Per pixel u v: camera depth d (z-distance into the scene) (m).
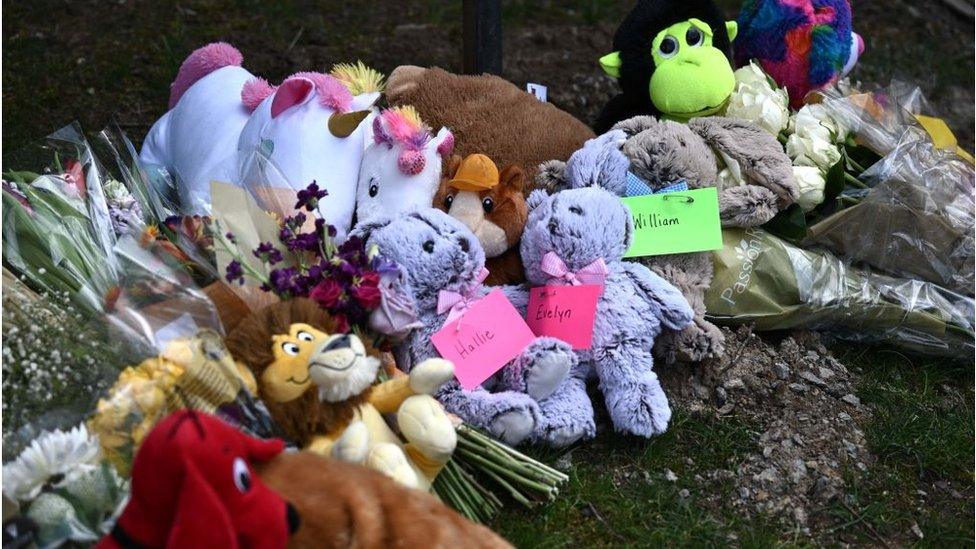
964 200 3.00
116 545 1.70
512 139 2.87
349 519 1.78
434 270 2.47
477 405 2.44
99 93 4.30
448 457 2.21
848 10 3.25
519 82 4.57
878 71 4.83
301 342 2.13
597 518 2.43
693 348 2.69
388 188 2.66
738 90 3.07
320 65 4.55
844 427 2.74
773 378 2.84
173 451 1.65
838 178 2.95
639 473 2.57
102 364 2.08
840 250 3.02
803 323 2.95
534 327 2.64
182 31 4.74
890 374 2.99
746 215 2.81
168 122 3.19
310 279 2.32
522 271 2.76
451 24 5.06
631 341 2.58
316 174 2.67
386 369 2.43
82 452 2.00
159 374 2.06
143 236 2.39
